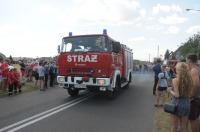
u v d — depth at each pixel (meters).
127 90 16.09
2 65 12.88
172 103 5.11
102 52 10.63
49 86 17.39
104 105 10.34
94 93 13.98
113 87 11.38
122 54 14.12
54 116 8.11
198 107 5.42
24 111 8.75
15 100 11.11
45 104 10.23
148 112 9.08
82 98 12.08
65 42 11.35
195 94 5.37
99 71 10.61
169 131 6.69
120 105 10.40
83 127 6.88
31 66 19.38
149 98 12.52
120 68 13.32
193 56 5.45
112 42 11.27
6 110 8.88
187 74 5.00
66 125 7.05
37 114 8.32
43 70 15.02
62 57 11.21
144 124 7.36
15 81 13.22
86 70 10.76
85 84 10.65
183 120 5.08
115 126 7.07
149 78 29.59
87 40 10.99
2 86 13.10
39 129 6.59
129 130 6.71
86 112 8.85
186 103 5.00
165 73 10.24
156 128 6.96
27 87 15.66
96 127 6.92
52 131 6.43
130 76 17.55
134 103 10.94
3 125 6.89
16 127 6.71
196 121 5.43
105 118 8.02
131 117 8.23
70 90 12.40
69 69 11.05
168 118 8.16
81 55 10.80
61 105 10.05
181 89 4.95
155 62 14.05
